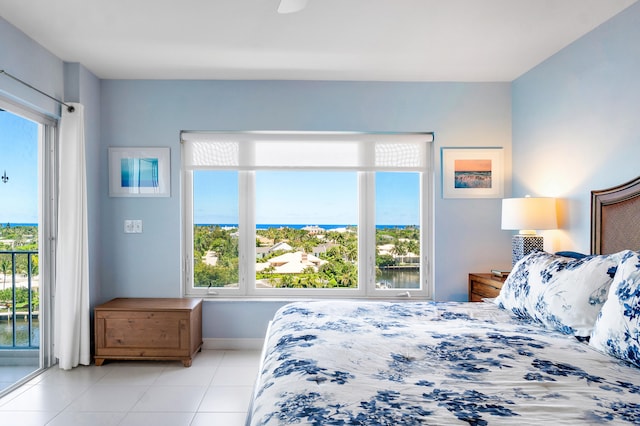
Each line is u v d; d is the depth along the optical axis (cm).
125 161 351
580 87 270
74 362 308
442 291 361
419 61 312
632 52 226
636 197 218
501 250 361
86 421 225
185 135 353
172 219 353
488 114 360
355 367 133
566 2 225
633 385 119
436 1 225
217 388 272
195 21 248
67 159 304
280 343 163
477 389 116
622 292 146
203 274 367
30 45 270
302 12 236
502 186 361
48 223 304
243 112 354
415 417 98
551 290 187
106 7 230
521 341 162
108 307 313
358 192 371
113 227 352
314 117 356
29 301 315
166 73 337
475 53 296
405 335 170
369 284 369
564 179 287
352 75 344
